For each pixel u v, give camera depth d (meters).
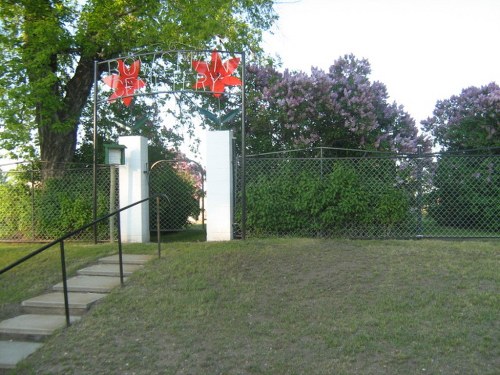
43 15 11.66
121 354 4.79
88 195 10.11
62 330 5.45
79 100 13.11
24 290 6.90
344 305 5.52
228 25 12.95
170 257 7.70
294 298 5.80
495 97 11.02
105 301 6.12
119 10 12.06
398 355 4.43
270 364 4.44
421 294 5.69
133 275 6.98
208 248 8.06
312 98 12.33
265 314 5.46
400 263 6.76
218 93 9.23
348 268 6.64
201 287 6.26
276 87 12.82
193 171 11.55
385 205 8.81
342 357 4.47
